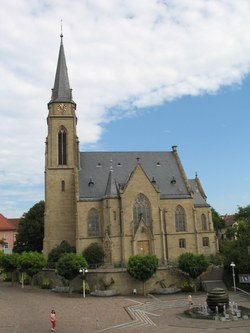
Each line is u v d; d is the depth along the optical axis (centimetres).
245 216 9131
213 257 7081
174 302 5184
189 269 5825
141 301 5231
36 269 6228
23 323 3844
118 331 3584
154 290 5991
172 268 6244
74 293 5909
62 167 8112
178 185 8381
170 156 9131
